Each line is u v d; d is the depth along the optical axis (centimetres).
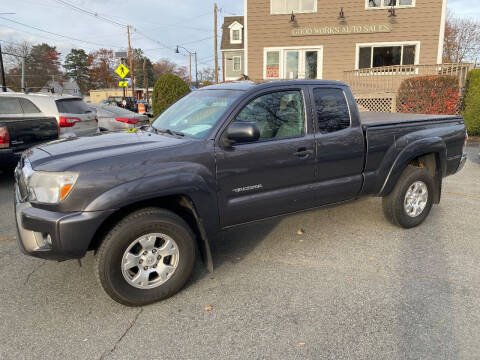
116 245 274
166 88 1327
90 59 8238
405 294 310
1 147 611
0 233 450
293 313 285
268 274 347
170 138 325
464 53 4228
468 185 672
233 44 3114
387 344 249
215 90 377
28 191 283
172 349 246
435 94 1285
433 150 446
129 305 292
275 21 1738
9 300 304
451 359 235
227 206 324
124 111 1183
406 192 434
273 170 341
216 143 313
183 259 306
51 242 265
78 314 286
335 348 246
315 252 394
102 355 241
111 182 270
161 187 282
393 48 1670
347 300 302
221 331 265
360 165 399
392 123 419
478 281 330
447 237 431
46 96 752
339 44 1703
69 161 273
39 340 255
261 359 236
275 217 362
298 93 362
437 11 1598
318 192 375
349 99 392
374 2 1648
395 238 429
